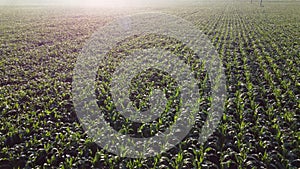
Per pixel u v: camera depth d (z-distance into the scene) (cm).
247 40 2505
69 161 801
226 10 6384
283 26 3456
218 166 835
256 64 1755
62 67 1764
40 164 845
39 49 2284
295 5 7394
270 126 998
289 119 1019
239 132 964
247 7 7188
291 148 876
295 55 1989
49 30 3403
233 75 1532
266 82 1423
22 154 855
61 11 6838
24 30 3391
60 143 898
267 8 6631
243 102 1175
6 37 2842
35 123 1031
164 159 821
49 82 1478
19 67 1748
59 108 1176
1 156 855
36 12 6406
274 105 1158
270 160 806
